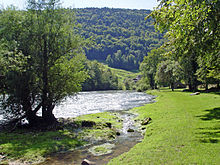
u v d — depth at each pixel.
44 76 20.02
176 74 55.31
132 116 26.27
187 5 10.98
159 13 13.77
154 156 9.50
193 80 49.53
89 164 10.15
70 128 18.48
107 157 11.38
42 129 18.17
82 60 23.28
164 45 17.58
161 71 65.12
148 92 72.81
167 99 38.88
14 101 18.12
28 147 12.95
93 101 46.62
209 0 10.88
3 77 17.47
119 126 20.42
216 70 23.59
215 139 10.77
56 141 14.28
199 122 15.42
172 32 14.05
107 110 32.56
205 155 8.86
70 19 22.28
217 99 28.31
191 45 14.05
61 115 27.78
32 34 19.36
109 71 144.38
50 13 20.52
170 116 20.03
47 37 20.52
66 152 12.60
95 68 118.25
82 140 14.99
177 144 10.80
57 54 21.14
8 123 19.06
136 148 11.55
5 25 18.77
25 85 18.44
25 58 16.84
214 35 12.35
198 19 11.70
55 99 21.58
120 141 14.80
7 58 15.95
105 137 15.80
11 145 13.20
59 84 20.59
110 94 71.94
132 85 136.50
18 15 19.56
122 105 38.59
